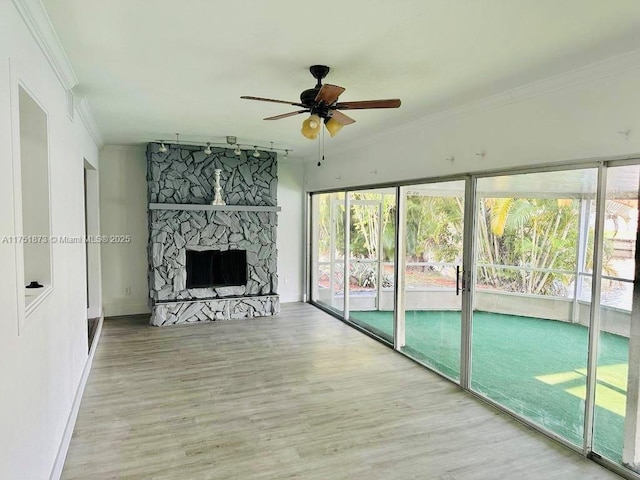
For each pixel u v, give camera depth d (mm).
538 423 3420
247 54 2830
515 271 3857
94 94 3766
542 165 3336
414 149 4816
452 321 4422
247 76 3273
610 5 2115
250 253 6992
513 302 3912
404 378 4387
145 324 6387
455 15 2254
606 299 2992
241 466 2824
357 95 3729
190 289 6652
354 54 2822
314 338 5777
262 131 5457
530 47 2648
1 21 1728
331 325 6465
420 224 4922
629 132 2688
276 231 7316
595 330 3037
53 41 2525
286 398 3875
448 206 4441
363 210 6301
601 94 2852
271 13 2252
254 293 7051
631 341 2838
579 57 2779
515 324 3918
